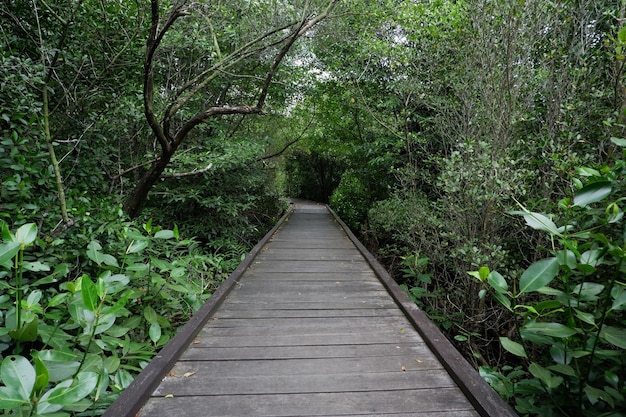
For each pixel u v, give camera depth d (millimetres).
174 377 2070
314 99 10773
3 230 1622
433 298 4602
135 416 1700
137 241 2678
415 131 8094
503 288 1657
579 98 3334
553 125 3590
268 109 8844
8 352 2195
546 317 2207
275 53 6414
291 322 2979
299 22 4414
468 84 4484
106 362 1994
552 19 3754
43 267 1850
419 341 2607
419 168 7195
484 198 3434
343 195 13500
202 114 4223
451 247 4680
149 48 3461
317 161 21031
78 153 3604
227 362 2270
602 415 1461
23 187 2592
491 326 3959
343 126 10641
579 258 1506
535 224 1619
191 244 4215
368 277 4504
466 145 3689
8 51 3146
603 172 1736
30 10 3441
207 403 1819
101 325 1703
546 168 3529
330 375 2107
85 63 3711
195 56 6285
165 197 7027
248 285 4102
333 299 3600
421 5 5242
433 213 5082
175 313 3285
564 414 1684
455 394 1911
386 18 5453
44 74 3164
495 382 2113
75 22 3514
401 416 1721
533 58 4109
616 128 2887
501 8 3645
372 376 2098
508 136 3846
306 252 6191
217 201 6910
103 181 4203
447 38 4891
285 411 1758
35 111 2939
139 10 3789
